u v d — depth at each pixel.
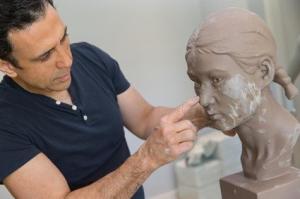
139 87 2.74
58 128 1.30
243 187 1.10
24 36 1.07
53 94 1.31
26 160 1.21
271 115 1.09
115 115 1.42
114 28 2.62
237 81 1.00
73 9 2.49
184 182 2.80
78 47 1.47
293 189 1.09
